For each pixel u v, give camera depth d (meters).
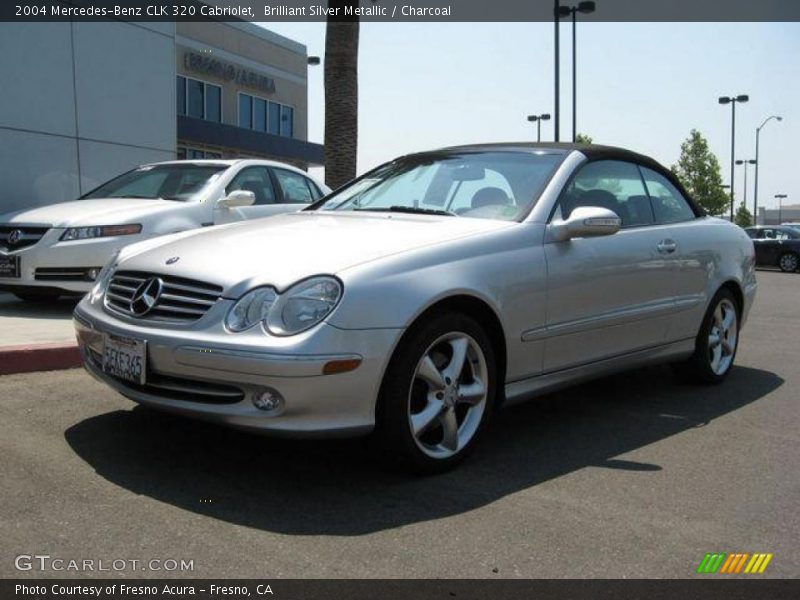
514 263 4.02
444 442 3.80
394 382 3.49
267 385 3.23
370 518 3.25
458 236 3.92
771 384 5.98
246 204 7.71
